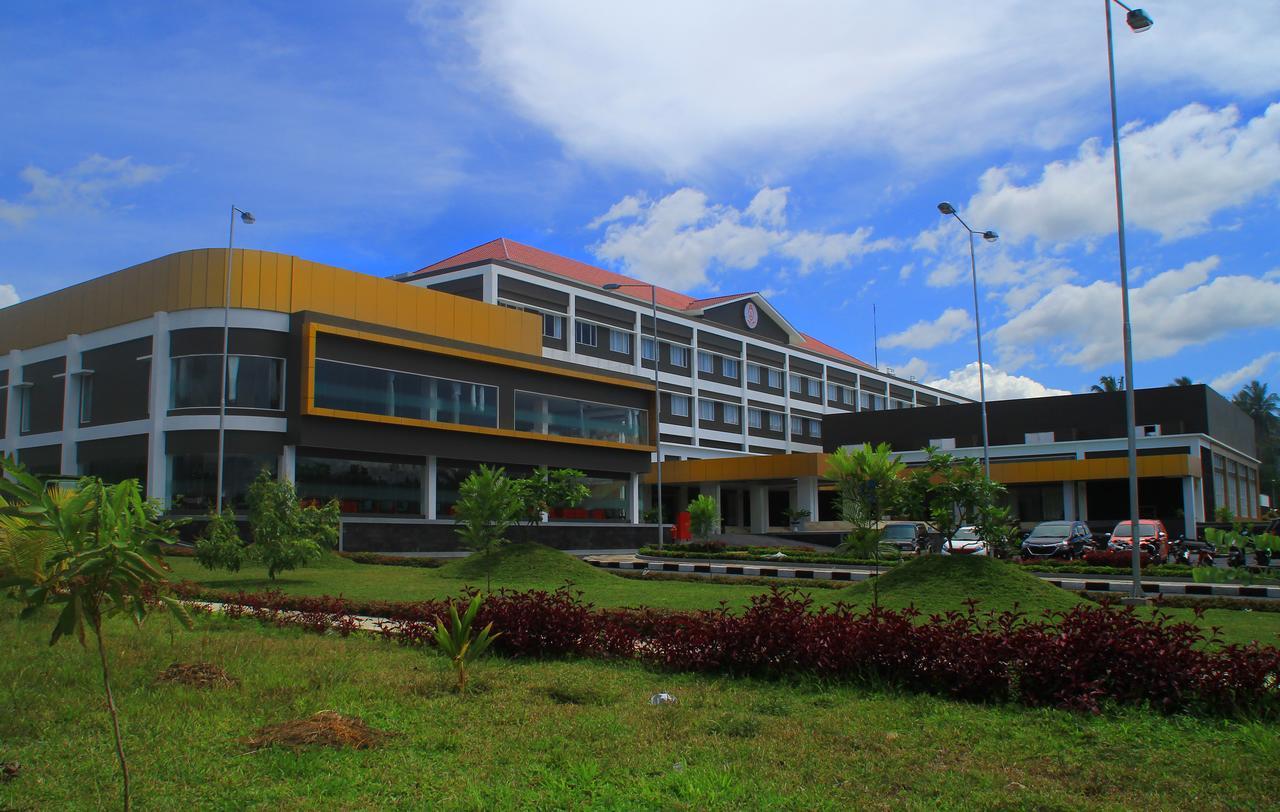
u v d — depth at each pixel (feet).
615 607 45.57
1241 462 195.11
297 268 93.97
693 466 164.86
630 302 175.01
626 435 128.36
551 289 156.87
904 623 26.50
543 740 20.13
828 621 28.22
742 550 106.22
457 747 19.63
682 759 18.74
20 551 15.33
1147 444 158.51
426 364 102.22
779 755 19.07
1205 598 51.62
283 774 17.42
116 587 14.87
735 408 203.92
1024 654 23.80
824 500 188.75
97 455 97.45
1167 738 19.77
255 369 90.43
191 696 23.24
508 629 32.19
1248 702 21.42
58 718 21.09
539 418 115.44
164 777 17.12
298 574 67.51
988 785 17.10
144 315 94.99
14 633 31.89
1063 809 15.71
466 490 68.54
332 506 61.46
